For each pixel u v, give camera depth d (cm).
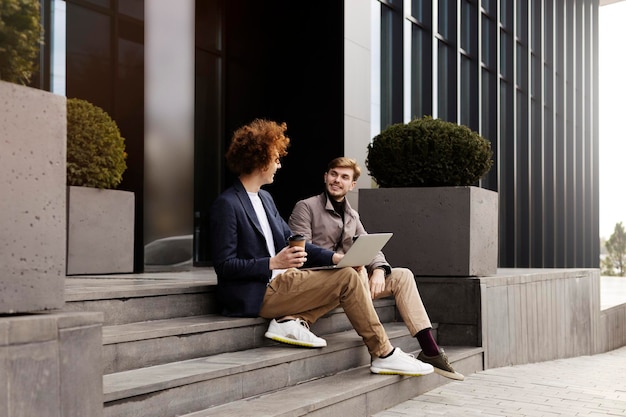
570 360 718
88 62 627
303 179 825
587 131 2025
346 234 489
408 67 1038
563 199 1734
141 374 308
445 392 448
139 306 369
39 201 221
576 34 1952
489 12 1333
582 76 1956
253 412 308
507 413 388
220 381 322
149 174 705
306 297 395
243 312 390
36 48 230
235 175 859
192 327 353
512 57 1420
